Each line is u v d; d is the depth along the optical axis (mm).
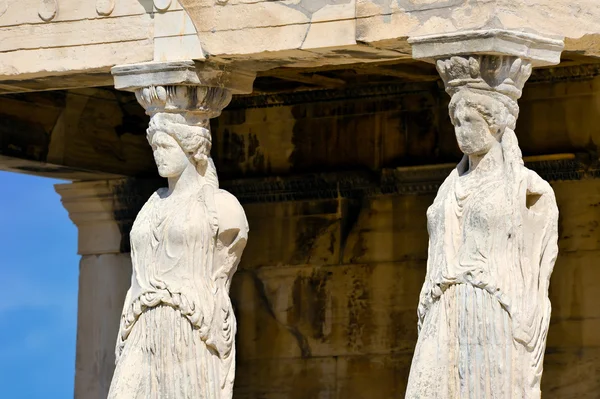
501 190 17625
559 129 22922
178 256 19109
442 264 17688
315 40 18484
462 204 17766
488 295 17438
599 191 22641
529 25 17812
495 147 17844
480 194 17688
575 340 22625
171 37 19281
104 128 25469
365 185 24141
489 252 17516
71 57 19891
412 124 24047
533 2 17859
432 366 17547
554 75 22922
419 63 22875
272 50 18750
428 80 23750
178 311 19016
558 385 22672
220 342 19109
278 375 24547
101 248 26281
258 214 24859
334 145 24547
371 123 24312
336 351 24203
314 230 24484
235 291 24906
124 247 26047
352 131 24438
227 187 25016
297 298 24500
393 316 23875
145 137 25875
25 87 20875
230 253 19328
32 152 24594
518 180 17609
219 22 19000
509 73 17734
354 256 24203
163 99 19281
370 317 24031
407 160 24031
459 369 17469
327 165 24578
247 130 25109
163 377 18984
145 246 19344
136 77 19391
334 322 24250
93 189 26156
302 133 24766
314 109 24688
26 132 24562
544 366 22766
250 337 24766
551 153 22922
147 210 19547
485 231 17547
